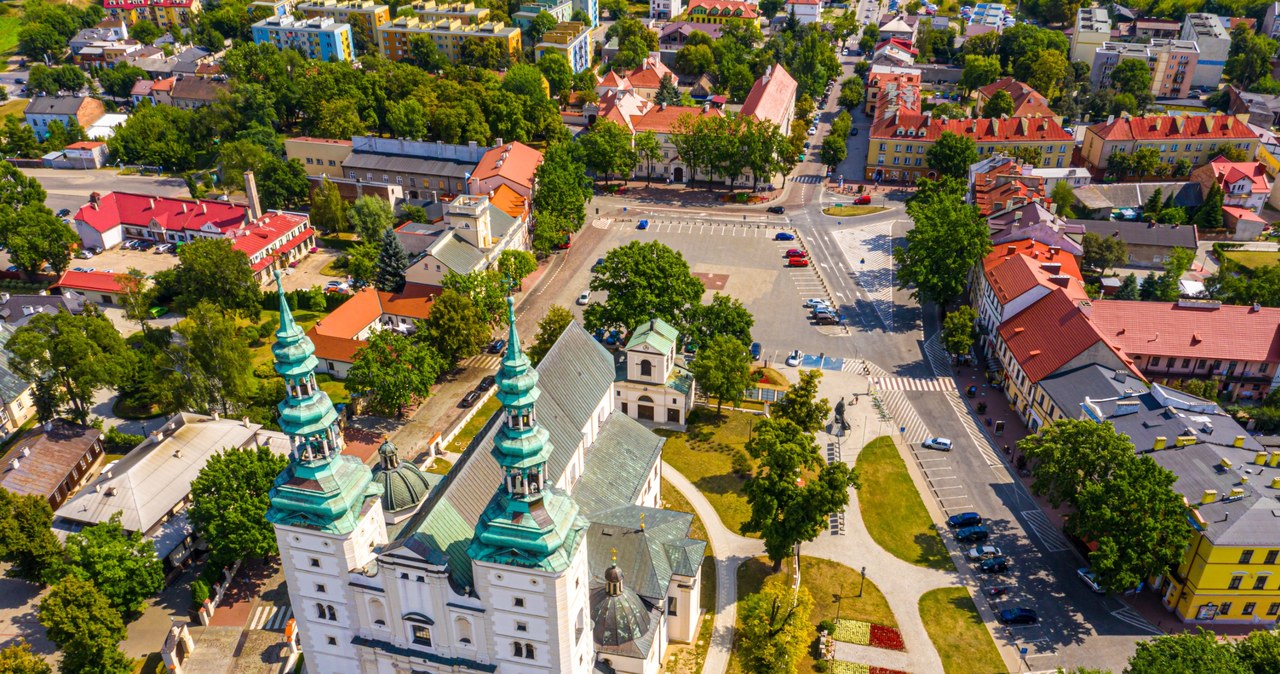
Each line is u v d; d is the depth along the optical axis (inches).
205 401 5698.8
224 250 6904.5
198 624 4318.4
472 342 6200.8
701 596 4453.7
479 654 3380.9
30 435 5541.3
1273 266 7357.3
